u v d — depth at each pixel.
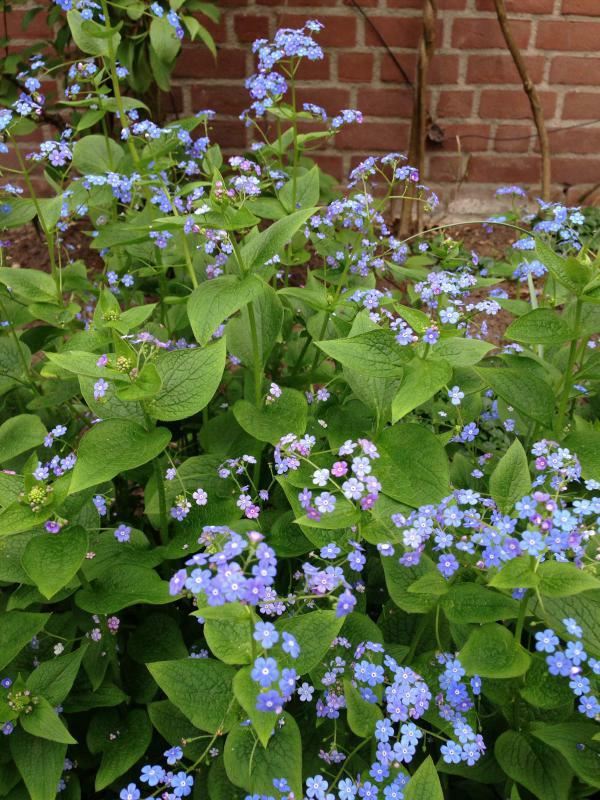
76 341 0.83
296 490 0.77
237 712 0.65
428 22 1.79
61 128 1.86
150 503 0.85
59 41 1.74
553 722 0.72
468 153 2.09
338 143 2.06
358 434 0.89
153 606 0.90
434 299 0.97
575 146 2.09
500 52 1.96
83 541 0.69
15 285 1.03
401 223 1.95
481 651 0.65
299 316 1.21
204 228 0.84
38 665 0.79
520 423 1.02
